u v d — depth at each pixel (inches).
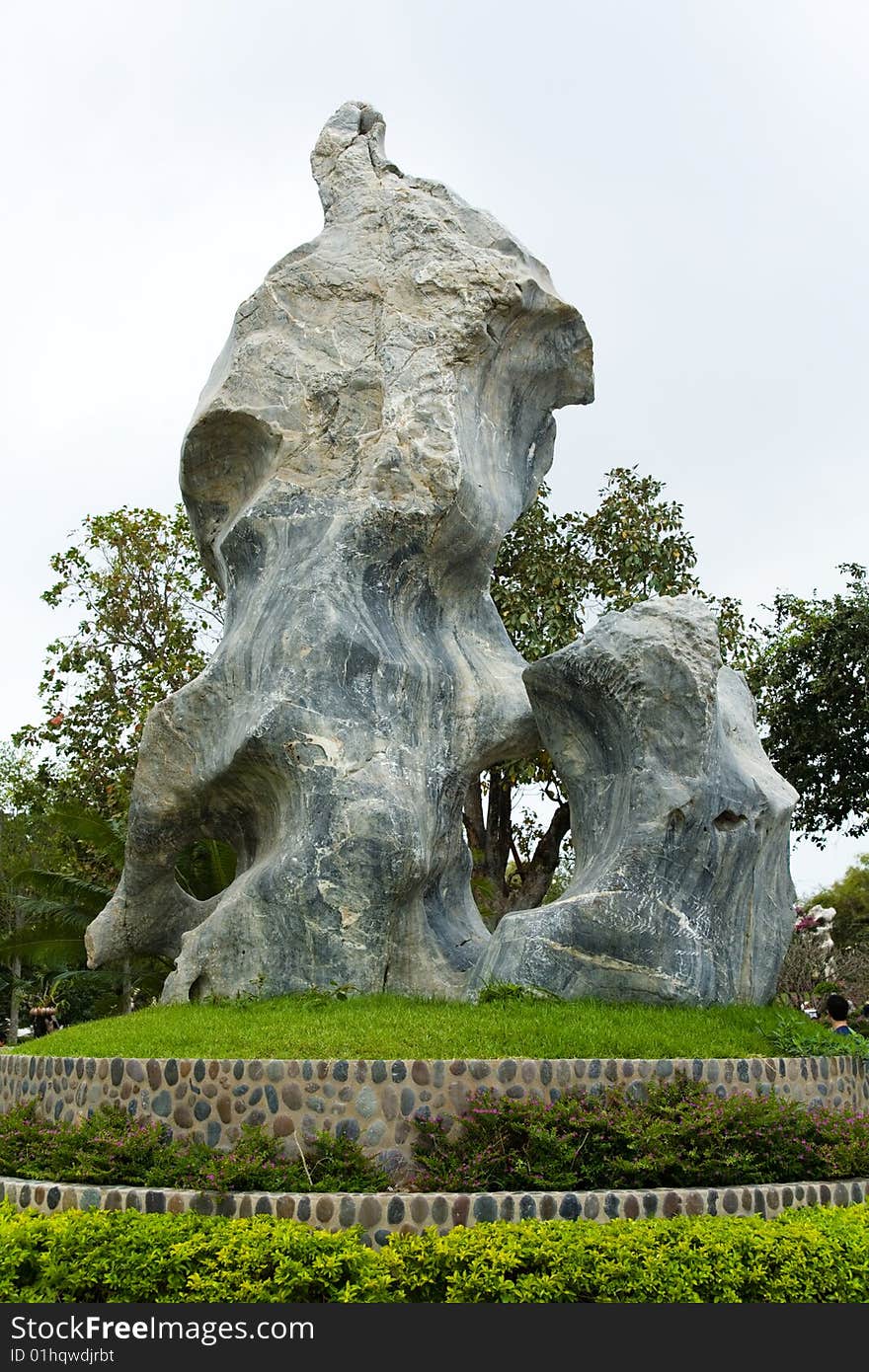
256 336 626.8
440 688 582.6
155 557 1263.5
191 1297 315.6
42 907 922.1
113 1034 458.6
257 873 551.5
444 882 594.9
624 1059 404.8
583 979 495.2
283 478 601.0
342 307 622.2
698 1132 381.1
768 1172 391.9
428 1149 379.6
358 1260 324.5
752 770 559.8
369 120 686.5
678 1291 317.7
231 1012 484.7
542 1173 367.2
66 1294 324.2
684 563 1111.6
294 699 546.6
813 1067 432.8
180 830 620.7
